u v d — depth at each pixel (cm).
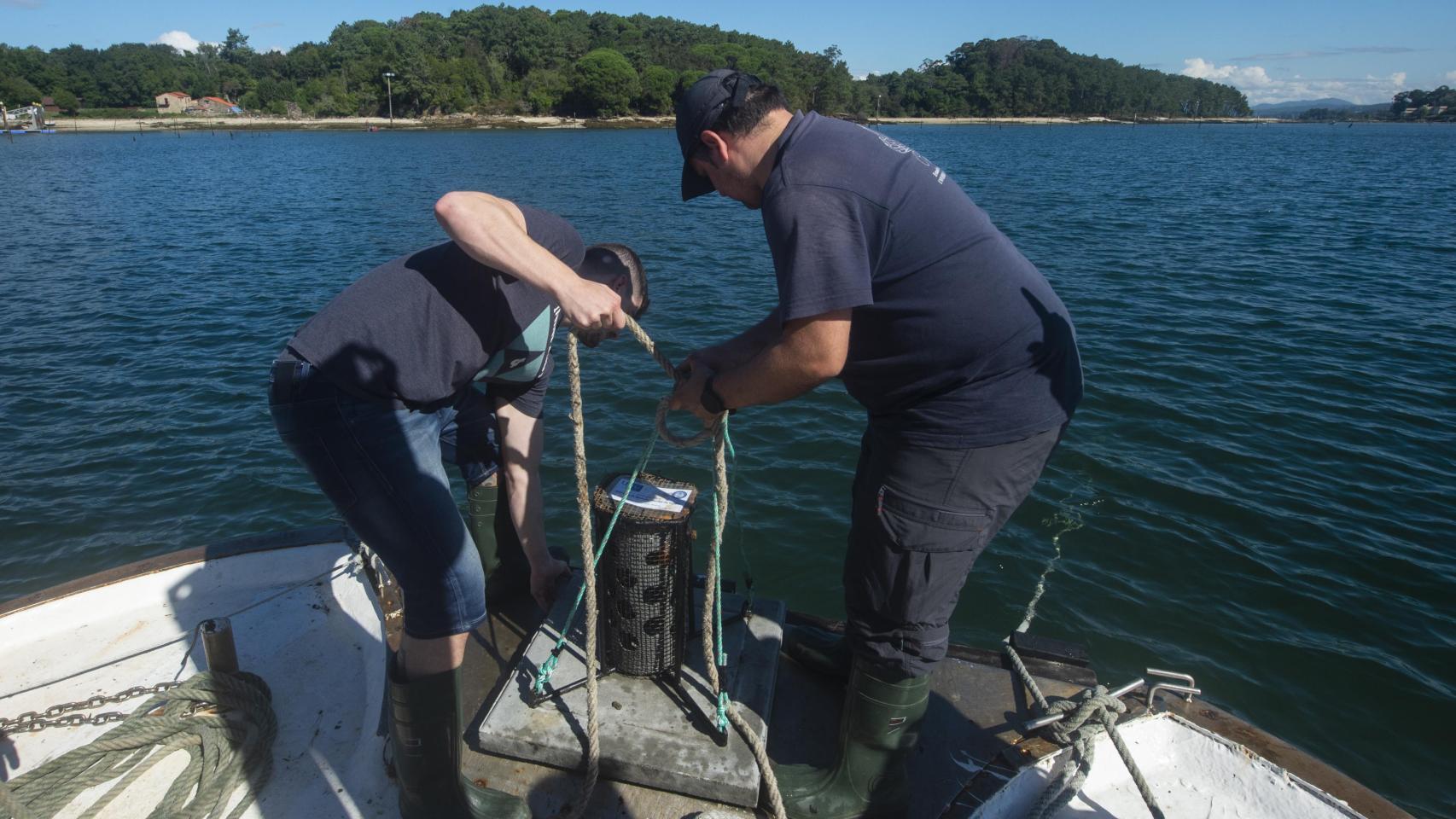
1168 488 643
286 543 327
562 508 615
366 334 182
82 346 1036
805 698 254
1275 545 577
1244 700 449
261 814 221
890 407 191
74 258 1609
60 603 295
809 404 796
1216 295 1238
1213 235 1817
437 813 203
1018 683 263
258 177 3497
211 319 1167
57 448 754
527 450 266
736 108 184
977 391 180
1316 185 3130
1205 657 477
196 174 3678
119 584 305
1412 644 491
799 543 572
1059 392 188
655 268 1470
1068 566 548
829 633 280
